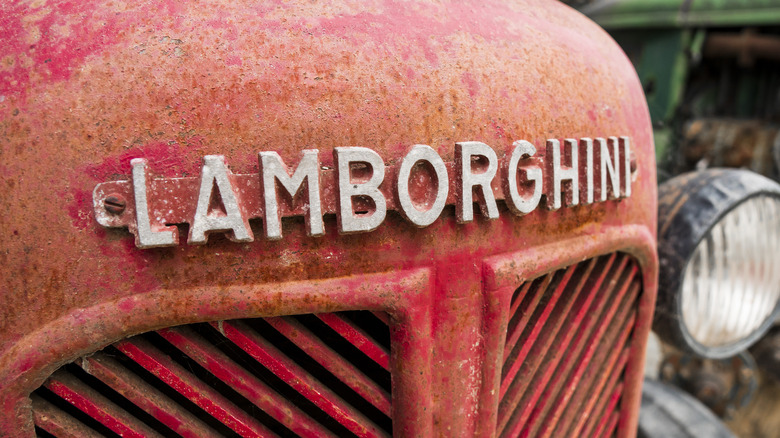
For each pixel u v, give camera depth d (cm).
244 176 59
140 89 59
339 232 60
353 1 63
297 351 65
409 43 63
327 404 64
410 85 62
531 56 67
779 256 94
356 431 65
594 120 70
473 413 67
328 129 61
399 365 64
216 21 60
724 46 172
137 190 58
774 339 149
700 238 84
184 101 59
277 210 59
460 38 65
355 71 61
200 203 58
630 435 82
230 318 61
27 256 58
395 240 63
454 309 65
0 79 59
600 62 72
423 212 62
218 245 60
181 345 62
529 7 71
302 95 60
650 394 111
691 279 86
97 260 59
